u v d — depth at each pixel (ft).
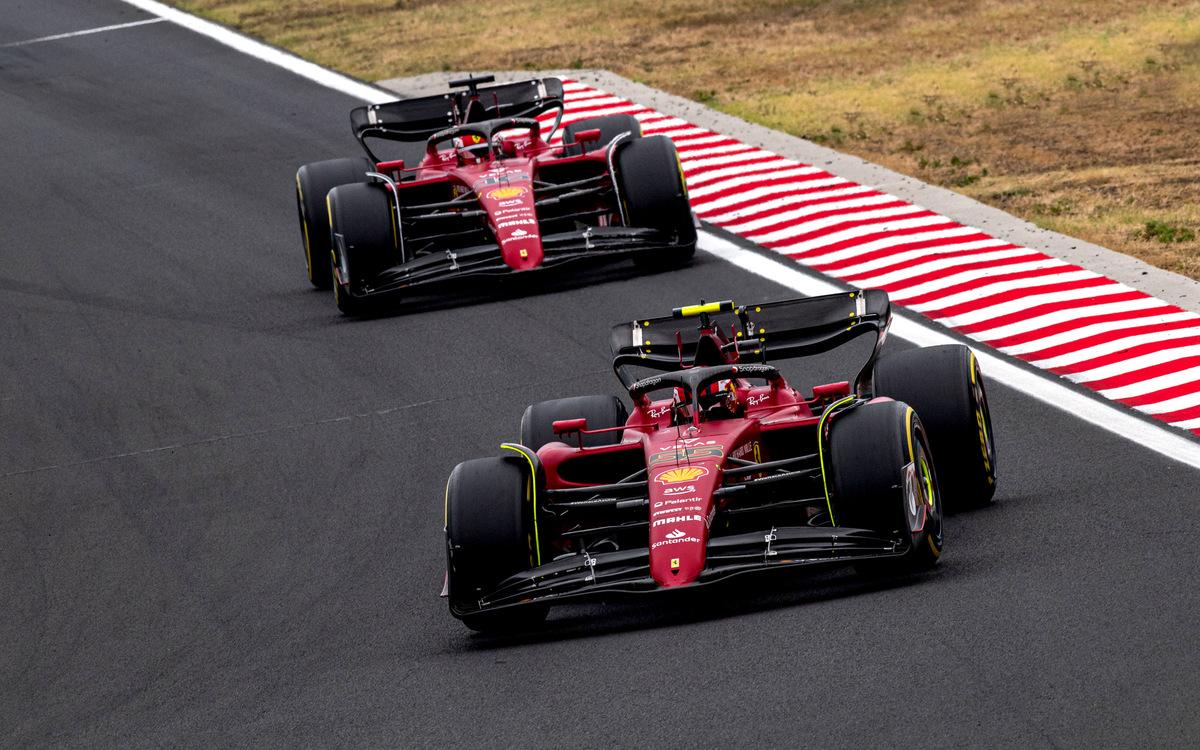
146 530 141.28
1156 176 230.07
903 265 189.67
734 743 83.82
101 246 240.12
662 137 198.70
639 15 381.19
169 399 175.42
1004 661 88.79
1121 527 109.40
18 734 104.17
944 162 247.09
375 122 216.13
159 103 327.47
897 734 82.07
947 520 115.55
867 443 101.04
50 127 315.17
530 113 220.64
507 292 197.47
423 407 161.99
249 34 384.88
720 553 99.66
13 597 130.21
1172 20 339.16
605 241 190.39
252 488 147.74
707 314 121.90
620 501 105.40
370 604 117.70
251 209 253.85
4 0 438.40
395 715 96.12
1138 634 90.22
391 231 191.31
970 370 114.83
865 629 95.96
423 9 401.90
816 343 125.29
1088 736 79.20
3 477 159.74
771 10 379.14
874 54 331.36
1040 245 191.62
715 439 107.86
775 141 256.11
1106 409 138.41
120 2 427.33
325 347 185.26
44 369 189.98
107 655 115.75
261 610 119.85
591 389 160.35
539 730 89.97
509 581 102.89
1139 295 169.37
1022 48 326.44
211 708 102.89
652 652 98.78
